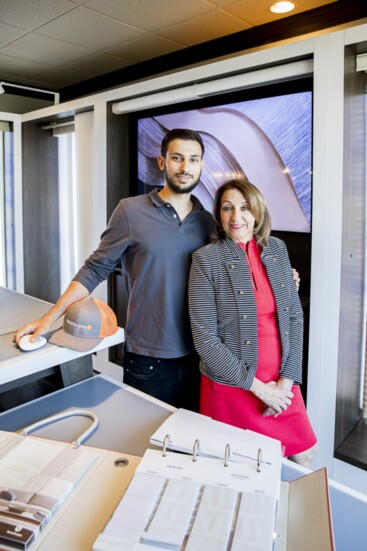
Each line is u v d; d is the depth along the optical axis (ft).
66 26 9.43
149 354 5.80
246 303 5.08
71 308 4.48
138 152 10.11
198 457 3.14
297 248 8.30
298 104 7.51
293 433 5.37
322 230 6.23
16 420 3.92
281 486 3.02
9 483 2.89
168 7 8.36
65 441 3.56
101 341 4.45
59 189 14.03
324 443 6.51
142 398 4.37
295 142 7.63
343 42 5.83
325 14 8.25
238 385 4.99
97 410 4.10
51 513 2.67
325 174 6.13
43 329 4.46
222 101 8.50
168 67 11.25
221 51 10.03
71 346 4.25
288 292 5.38
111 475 3.09
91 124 11.02
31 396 5.04
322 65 6.05
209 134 8.81
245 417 5.19
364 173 6.87
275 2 8.05
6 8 8.56
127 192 10.34
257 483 2.85
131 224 5.80
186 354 5.86
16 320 5.33
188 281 5.67
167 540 2.34
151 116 9.73
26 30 9.68
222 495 2.70
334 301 6.21
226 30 9.46
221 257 5.18
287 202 7.90
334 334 6.25
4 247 13.91
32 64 12.10
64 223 14.06
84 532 2.58
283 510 2.78
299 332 5.53
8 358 3.94
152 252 5.67
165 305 5.68
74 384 4.65
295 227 7.88
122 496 2.69
